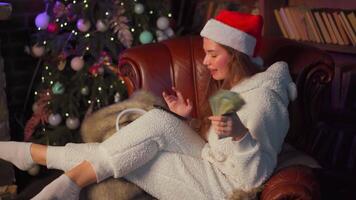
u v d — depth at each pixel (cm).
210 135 182
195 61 224
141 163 171
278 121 168
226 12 181
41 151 180
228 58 178
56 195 163
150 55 225
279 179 159
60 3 280
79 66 281
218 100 152
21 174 304
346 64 264
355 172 262
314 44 271
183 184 171
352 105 262
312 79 203
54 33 288
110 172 168
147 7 294
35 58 327
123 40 278
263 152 163
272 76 174
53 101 288
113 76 284
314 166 175
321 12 264
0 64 265
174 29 327
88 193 173
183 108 195
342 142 266
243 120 167
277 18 287
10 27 311
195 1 348
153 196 175
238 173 162
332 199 260
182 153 177
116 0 283
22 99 327
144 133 169
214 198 169
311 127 208
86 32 283
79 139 289
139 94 199
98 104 285
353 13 250
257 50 184
